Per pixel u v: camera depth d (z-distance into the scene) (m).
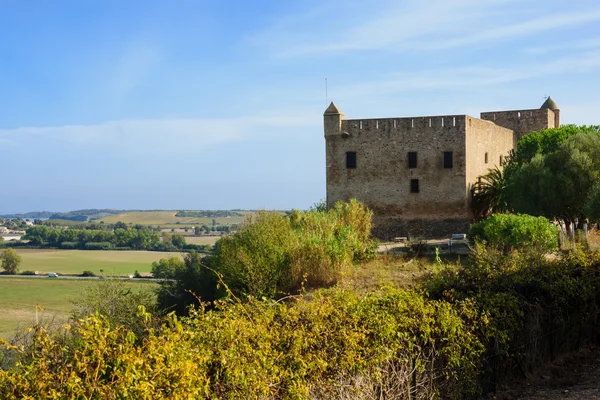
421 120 41.34
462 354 10.48
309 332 8.70
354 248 28.02
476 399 10.91
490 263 14.59
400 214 41.94
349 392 8.62
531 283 12.92
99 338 6.69
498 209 40.91
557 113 58.59
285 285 26.52
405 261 28.02
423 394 9.51
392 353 9.31
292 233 28.89
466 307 11.04
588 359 13.45
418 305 10.20
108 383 6.29
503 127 54.12
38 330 6.86
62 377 6.20
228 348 7.64
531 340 12.31
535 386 11.67
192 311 8.68
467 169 40.91
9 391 6.12
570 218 34.78
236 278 27.97
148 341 6.89
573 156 33.94
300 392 7.97
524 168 36.28
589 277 14.20
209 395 7.25
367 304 9.91
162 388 6.66
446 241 37.41
